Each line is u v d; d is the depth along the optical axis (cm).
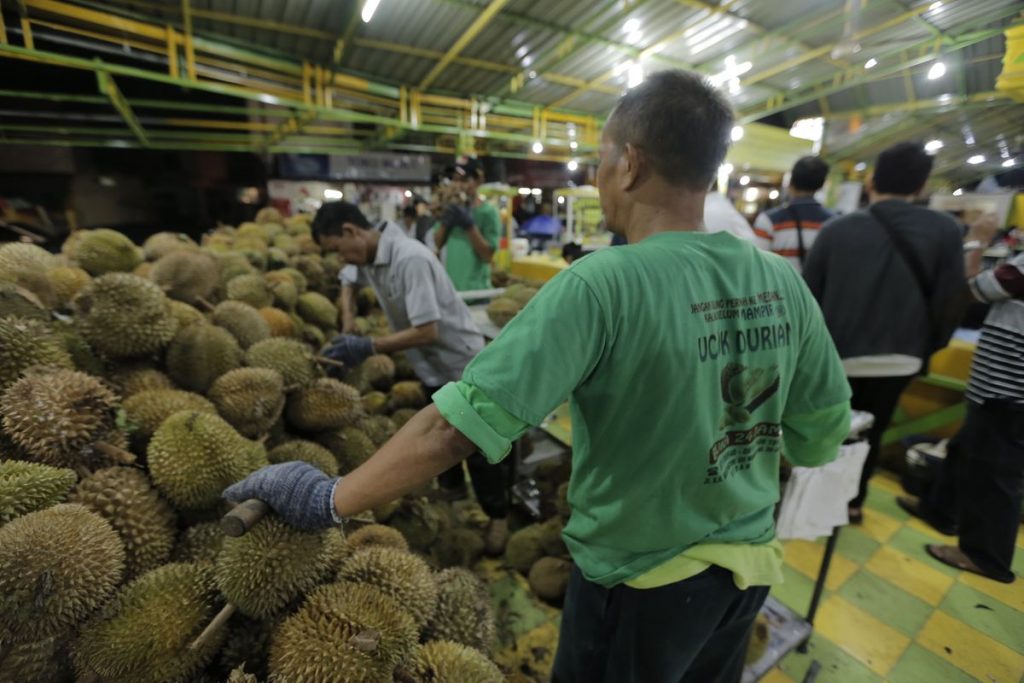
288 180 595
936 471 223
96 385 109
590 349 67
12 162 418
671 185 76
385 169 643
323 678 80
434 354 211
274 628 91
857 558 198
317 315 266
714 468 78
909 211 183
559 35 260
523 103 390
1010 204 158
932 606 172
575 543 92
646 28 248
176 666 84
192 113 429
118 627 82
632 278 69
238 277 215
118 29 215
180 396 124
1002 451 162
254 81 282
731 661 100
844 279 193
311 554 91
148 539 97
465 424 65
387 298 207
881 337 190
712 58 271
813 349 89
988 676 149
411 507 173
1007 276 152
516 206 783
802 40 231
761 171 535
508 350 66
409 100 340
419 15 233
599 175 85
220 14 230
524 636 164
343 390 154
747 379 77
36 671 78
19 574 74
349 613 89
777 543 94
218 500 108
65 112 363
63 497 93
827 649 159
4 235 335
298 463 85
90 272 182
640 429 74
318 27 251
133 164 484
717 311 74
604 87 346
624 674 87
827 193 289
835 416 94
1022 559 174
